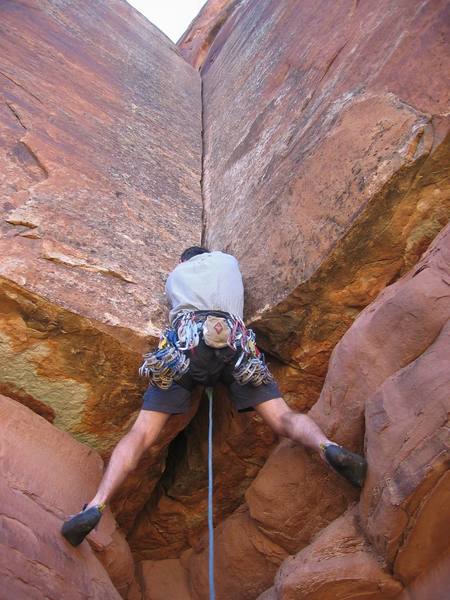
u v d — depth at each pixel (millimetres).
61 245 3551
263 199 4133
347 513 2988
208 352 3162
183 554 4137
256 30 7449
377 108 3545
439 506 2467
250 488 3383
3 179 3785
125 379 3402
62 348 3277
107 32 7586
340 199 3447
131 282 3631
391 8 4039
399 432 2621
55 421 3424
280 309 3512
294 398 3723
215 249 4348
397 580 2693
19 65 4961
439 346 2688
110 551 3145
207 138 6516
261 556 3453
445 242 2941
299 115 4473
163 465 3881
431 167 3180
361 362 2980
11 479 2785
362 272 3396
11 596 2262
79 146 4570
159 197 4785
